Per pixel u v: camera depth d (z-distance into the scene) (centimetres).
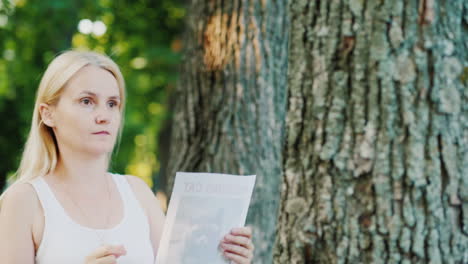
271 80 519
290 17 314
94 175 256
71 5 985
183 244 252
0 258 238
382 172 286
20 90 1102
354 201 291
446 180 284
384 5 288
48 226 243
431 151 284
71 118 246
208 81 520
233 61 516
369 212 288
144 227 264
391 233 284
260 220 507
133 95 1063
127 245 254
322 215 296
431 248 282
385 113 287
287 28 528
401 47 286
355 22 293
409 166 284
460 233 284
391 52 287
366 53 290
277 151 516
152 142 1259
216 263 256
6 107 1104
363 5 292
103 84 249
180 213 252
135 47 1060
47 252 242
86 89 247
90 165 254
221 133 511
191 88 525
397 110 286
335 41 297
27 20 1044
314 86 302
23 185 248
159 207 278
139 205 268
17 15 1048
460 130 285
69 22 1012
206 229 254
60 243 243
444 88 285
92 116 247
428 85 285
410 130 284
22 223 241
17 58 1077
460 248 284
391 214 285
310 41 304
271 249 511
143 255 256
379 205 286
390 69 287
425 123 284
